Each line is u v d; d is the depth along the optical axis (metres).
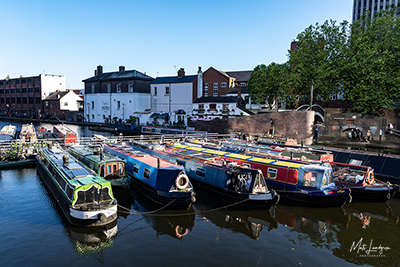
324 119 41.88
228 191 15.38
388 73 35.91
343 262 10.76
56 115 77.69
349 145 37.38
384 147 34.53
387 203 16.81
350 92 38.09
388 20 36.50
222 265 10.28
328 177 15.90
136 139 39.41
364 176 16.95
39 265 10.04
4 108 94.88
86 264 10.17
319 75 38.19
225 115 48.44
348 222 14.23
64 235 12.11
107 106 66.25
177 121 54.41
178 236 12.42
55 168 16.44
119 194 16.77
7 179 19.98
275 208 15.78
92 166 17.45
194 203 16.34
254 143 28.69
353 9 84.75
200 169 17.88
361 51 36.72
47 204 15.39
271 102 48.53
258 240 12.25
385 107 36.16
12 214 14.09
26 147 24.89
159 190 14.84
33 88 83.50
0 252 10.75
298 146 25.50
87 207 12.52
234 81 58.62
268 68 45.16
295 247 11.76
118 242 11.77
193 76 59.25
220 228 13.34
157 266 10.11
